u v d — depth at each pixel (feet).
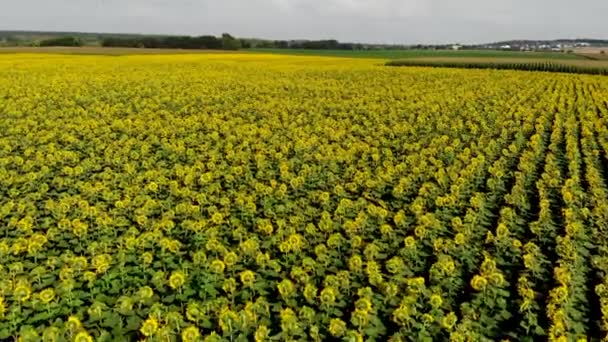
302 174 50.19
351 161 55.52
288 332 23.88
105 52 256.52
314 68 168.96
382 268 31.83
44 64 165.58
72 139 63.41
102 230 36.68
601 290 27.43
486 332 25.02
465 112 82.89
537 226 35.42
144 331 22.80
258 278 29.60
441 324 24.97
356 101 94.38
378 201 42.63
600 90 116.06
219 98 97.91
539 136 64.34
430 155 57.52
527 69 187.32
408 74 148.05
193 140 64.13
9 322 25.02
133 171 51.19
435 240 33.45
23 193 46.34
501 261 32.17
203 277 29.27
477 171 51.34
